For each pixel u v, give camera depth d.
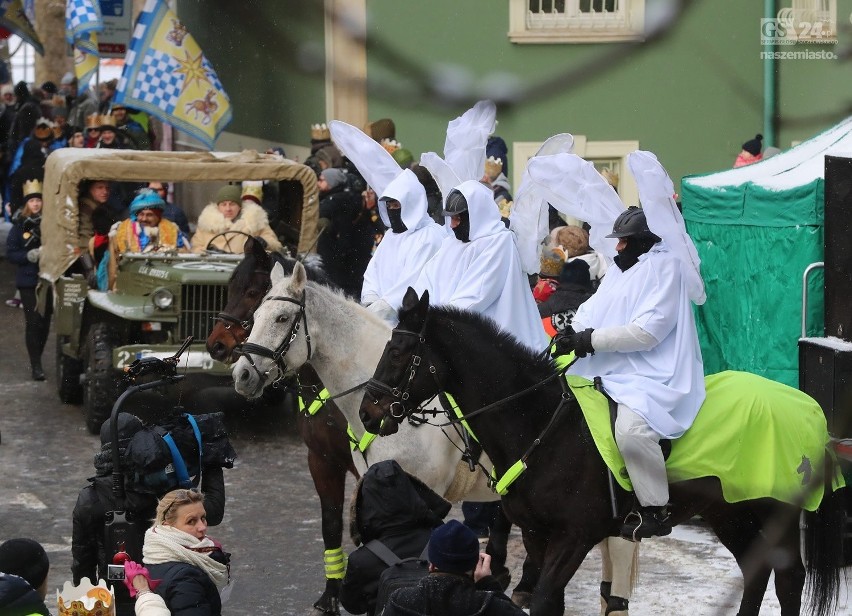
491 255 19.64
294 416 36.44
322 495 19.84
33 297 40.53
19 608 10.03
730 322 26.28
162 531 13.36
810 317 23.31
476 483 19.08
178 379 16.39
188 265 33.97
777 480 16.17
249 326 24.17
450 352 15.73
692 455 16.23
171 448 15.09
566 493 15.74
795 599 16.73
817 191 23.27
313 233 37.16
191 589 12.62
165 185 40.88
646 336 16.36
